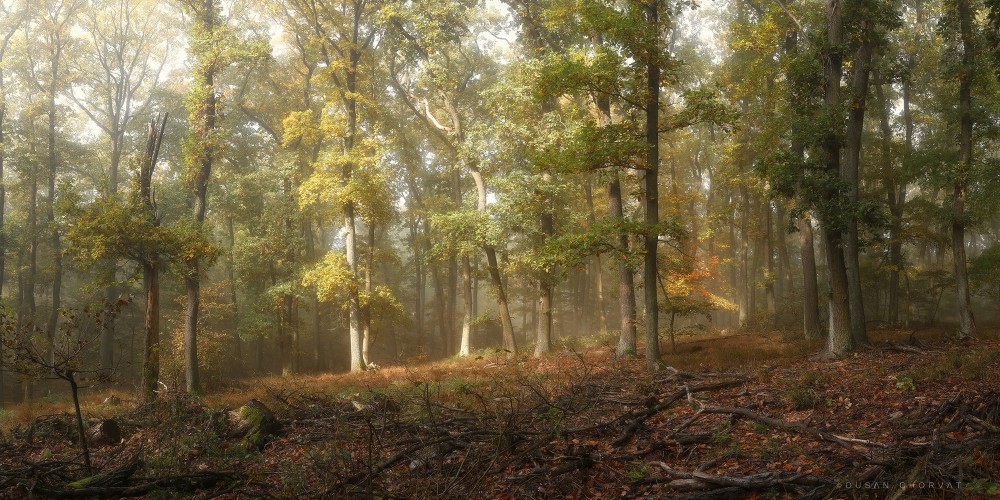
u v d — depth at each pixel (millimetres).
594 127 14508
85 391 25375
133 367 35062
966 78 19500
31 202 34281
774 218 39438
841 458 6297
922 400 8539
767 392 10156
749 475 5945
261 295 29750
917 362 12727
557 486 6312
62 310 7887
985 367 10555
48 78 35750
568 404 8906
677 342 24438
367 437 8891
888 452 6164
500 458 7027
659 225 14367
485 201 26312
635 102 14953
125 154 37969
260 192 32281
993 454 5676
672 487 5957
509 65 25656
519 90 22094
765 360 16203
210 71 23422
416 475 6848
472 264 41406
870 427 7543
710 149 34562
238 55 22859
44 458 8992
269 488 6863
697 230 36406
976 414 7352
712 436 7574
